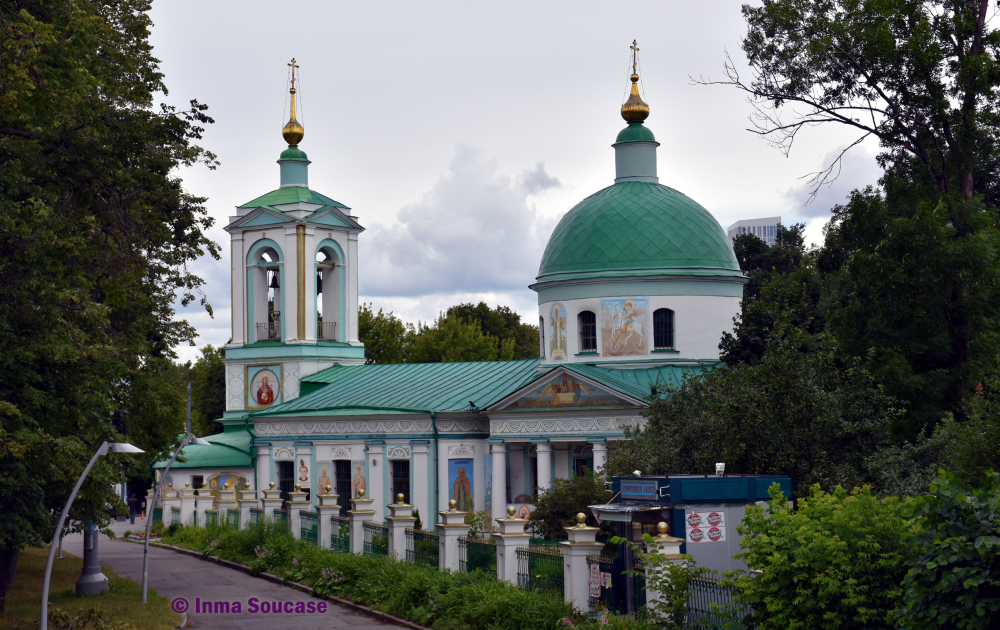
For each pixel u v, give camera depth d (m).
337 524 36.84
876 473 25.23
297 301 59.41
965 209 30.98
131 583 33.69
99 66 27.17
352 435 51.56
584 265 48.47
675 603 18.45
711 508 21.17
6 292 21.33
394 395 52.66
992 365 28.02
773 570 15.34
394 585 28.17
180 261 29.72
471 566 27.61
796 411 26.30
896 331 30.30
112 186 24.77
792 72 33.22
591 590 21.98
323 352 60.03
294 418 53.38
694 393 30.53
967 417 28.42
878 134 33.22
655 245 48.19
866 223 32.03
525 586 24.38
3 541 22.12
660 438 30.20
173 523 52.12
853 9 32.19
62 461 21.50
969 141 32.00
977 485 21.56
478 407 48.25
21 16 22.16
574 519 32.47
